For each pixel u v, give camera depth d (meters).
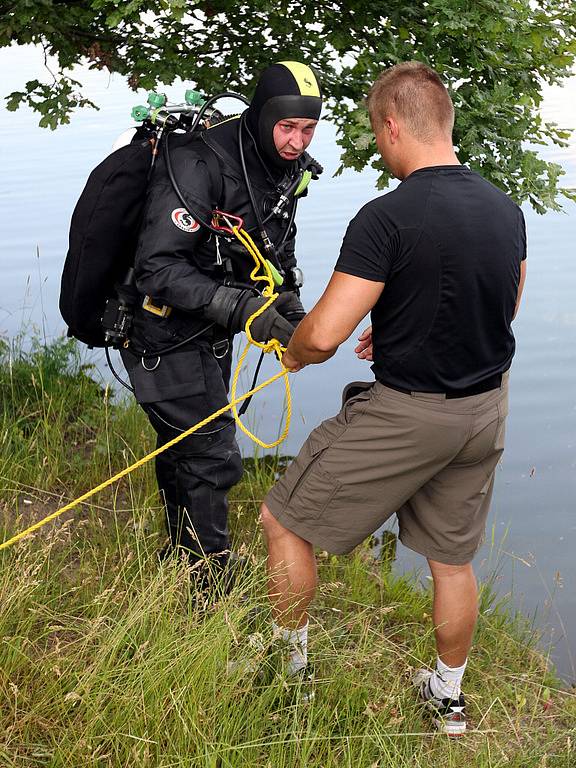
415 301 2.79
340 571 4.21
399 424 2.90
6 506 4.18
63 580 3.73
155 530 4.25
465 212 2.78
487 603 4.21
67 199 11.39
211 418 3.26
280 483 3.17
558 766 3.13
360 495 3.02
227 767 2.73
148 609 3.09
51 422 5.24
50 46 5.32
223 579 3.60
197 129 3.44
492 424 2.97
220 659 2.99
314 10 5.39
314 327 2.81
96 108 5.39
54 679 2.90
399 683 3.40
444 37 4.97
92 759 2.65
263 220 3.46
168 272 3.29
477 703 3.41
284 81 3.30
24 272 8.98
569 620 4.36
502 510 5.41
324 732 2.99
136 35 5.33
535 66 4.95
